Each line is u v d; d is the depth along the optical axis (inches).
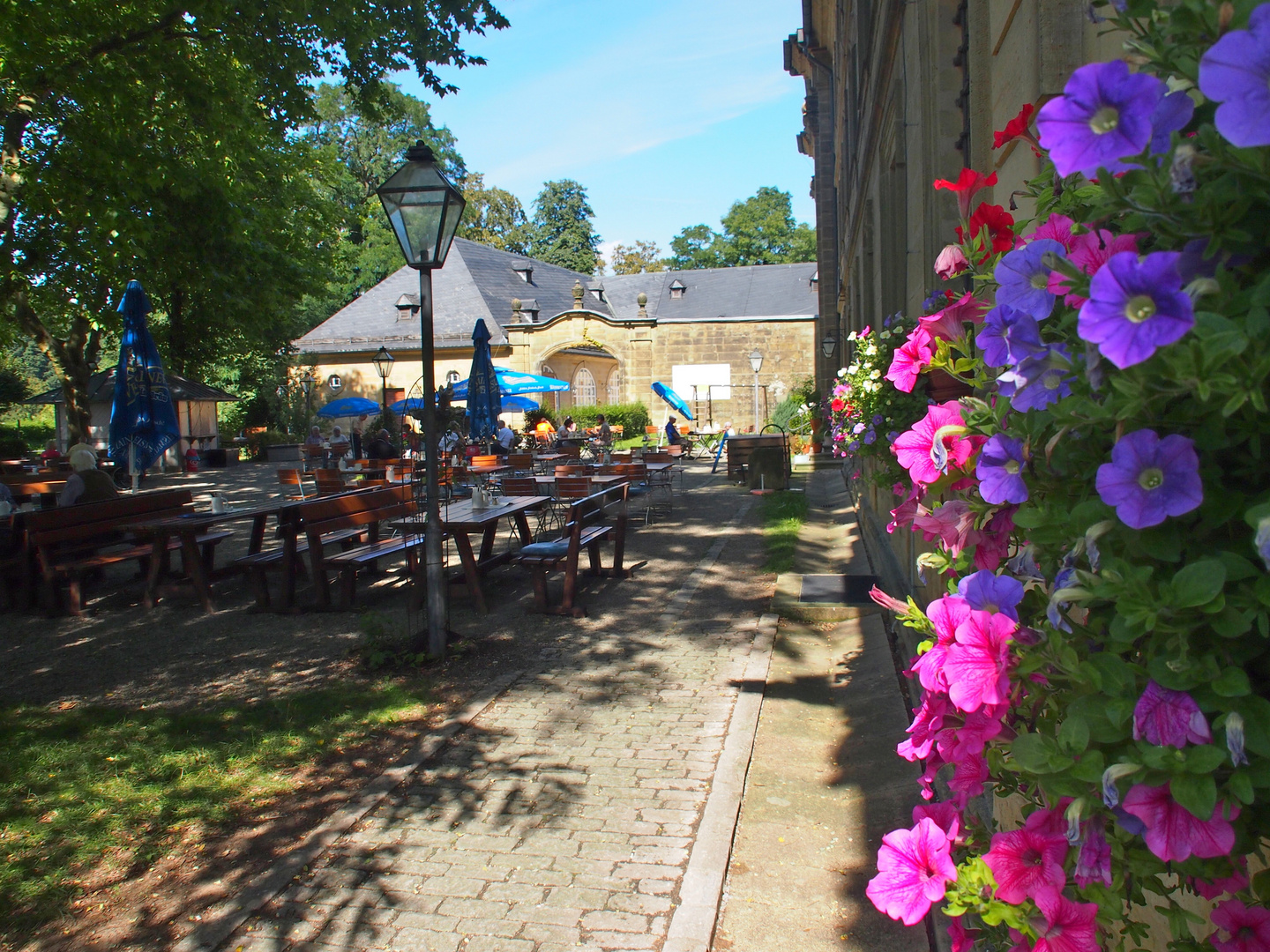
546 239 2608.3
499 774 165.9
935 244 183.0
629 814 149.2
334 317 1624.0
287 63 401.1
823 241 1032.2
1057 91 104.4
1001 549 50.5
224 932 119.3
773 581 329.1
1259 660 35.6
